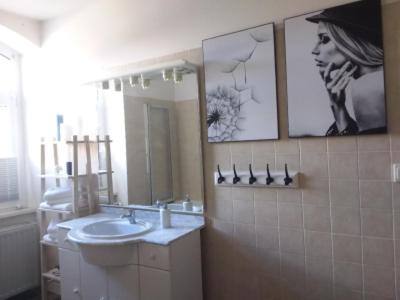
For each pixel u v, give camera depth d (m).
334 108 1.72
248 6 1.97
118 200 2.61
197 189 2.20
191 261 2.05
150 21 2.37
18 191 3.18
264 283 1.99
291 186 1.85
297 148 1.85
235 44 2.00
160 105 2.32
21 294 3.08
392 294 1.64
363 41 1.64
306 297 1.87
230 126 2.04
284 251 1.92
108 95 2.62
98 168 2.69
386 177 1.63
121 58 2.53
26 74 3.15
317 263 1.83
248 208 2.03
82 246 1.96
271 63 1.89
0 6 2.64
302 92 1.80
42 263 2.84
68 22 2.81
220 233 2.13
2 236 2.86
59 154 2.96
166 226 2.13
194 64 2.18
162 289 1.87
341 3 1.70
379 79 1.61
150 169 2.41
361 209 1.70
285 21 1.83
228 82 2.04
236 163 2.05
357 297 1.73
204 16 2.13
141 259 1.93
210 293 2.19
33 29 2.93
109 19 2.57
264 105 1.92
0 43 3.03
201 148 2.17
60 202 2.73
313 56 1.76
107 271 2.07
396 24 1.58
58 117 2.89
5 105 3.10
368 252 1.69
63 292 2.34
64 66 2.87
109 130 2.63
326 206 1.79
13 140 3.16
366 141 1.67
